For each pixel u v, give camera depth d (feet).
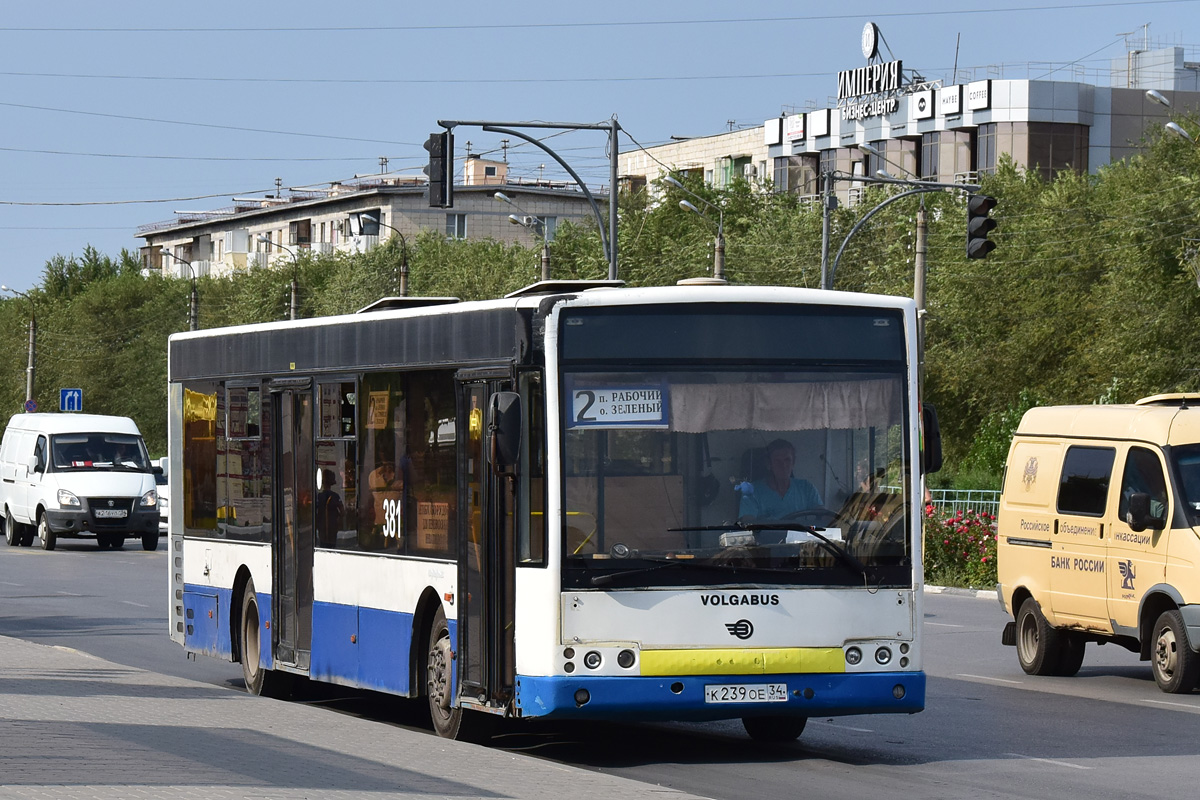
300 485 75.46
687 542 57.26
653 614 56.70
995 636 111.45
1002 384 265.13
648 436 57.62
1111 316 228.43
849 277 311.47
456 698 61.93
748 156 551.59
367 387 69.87
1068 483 90.63
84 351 472.03
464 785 49.08
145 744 55.88
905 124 433.48
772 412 58.44
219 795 45.32
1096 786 55.67
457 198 535.60
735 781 56.18
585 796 47.70
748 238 332.39
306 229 575.38
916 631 58.49
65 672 81.00
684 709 56.65
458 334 62.95
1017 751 63.72
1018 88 404.36
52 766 49.83
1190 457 83.97
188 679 86.43
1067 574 89.51
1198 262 213.87
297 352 76.02
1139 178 258.57
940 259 285.02
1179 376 219.20
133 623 120.16
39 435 215.31
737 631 57.06
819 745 65.21
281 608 77.20
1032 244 274.57
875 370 59.47
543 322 57.62
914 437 59.41
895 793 53.88
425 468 64.90
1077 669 91.56
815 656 57.47
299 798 45.27
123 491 208.13
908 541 58.85
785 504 58.08
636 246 342.85
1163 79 442.50
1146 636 84.17
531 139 157.17
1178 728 70.23
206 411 85.61
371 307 73.36
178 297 474.49
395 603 66.69
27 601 137.69
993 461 218.38
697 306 58.44
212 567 84.53
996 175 306.96
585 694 56.18
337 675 71.26
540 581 56.80
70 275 596.70
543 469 57.16
